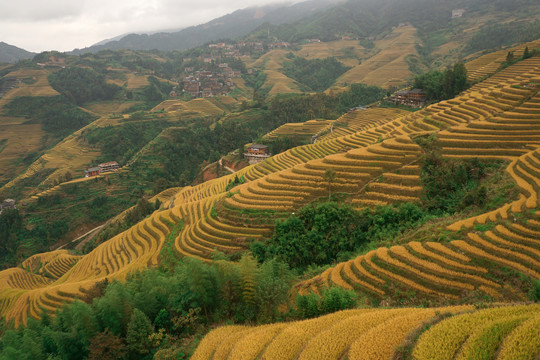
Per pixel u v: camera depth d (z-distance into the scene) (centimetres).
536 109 5725
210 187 9794
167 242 5950
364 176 5497
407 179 5141
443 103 8419
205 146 16162
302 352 1780
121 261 6397
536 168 4159
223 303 2678
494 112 6366
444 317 1655
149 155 14875
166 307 2736
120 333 2498
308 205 4909
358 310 2194
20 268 9019
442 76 11531
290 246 4306
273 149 13012
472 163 4912
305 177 5912
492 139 5309
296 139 13512
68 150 16788
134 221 9756
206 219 5859
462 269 2709
